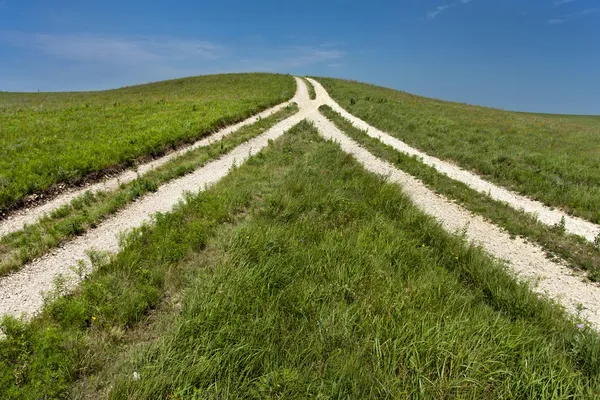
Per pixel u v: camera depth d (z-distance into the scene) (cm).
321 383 343
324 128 2212
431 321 434
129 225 799
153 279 527
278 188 967
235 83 5106
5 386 327
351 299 498
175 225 734
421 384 342
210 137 1830
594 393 357
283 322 428
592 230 901
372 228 737
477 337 409
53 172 1045
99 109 2419
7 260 613
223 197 883
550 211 1034
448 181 1257
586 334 448
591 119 5153
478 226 912
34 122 1784
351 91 4297
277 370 354
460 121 2839
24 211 866
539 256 759
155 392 334
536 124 3238
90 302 463
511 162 1510
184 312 442
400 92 5572
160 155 1452
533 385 351
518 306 513
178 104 2756
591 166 1551
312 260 579
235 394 332
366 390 344
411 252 641
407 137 1997
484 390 352
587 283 654
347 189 1041
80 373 364
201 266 584
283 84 4641
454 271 611
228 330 403
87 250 660
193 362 358
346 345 398
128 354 388
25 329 405
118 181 1095
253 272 532
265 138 1848
